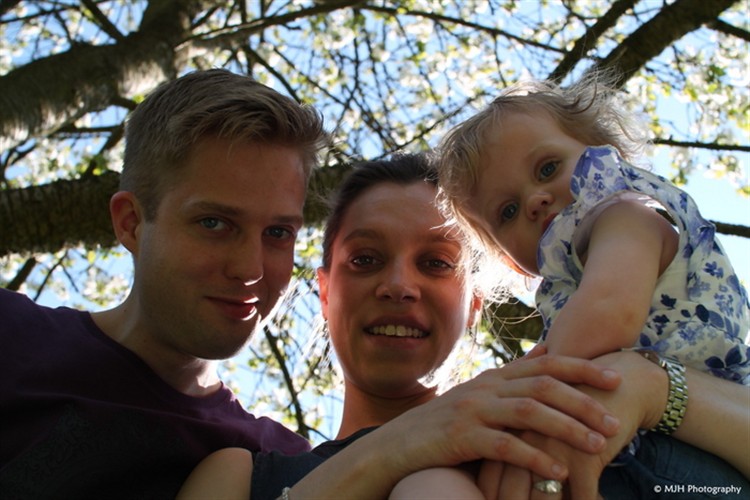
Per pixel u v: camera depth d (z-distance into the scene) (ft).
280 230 2.57
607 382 2.01
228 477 2.42
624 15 6.29
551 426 1.95
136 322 2.63
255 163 2.50
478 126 2.70
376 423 2.99
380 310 2.85
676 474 2.04
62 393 2.50
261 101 2.53
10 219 5.11
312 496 2.12
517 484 1.95
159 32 6.37
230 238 2.49
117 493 2.44
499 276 3.11
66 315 2.73
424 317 2.87
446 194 2.78
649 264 2.19
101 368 2.56
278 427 2.90
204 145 2.49
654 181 2.35
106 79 5.84
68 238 5.22
